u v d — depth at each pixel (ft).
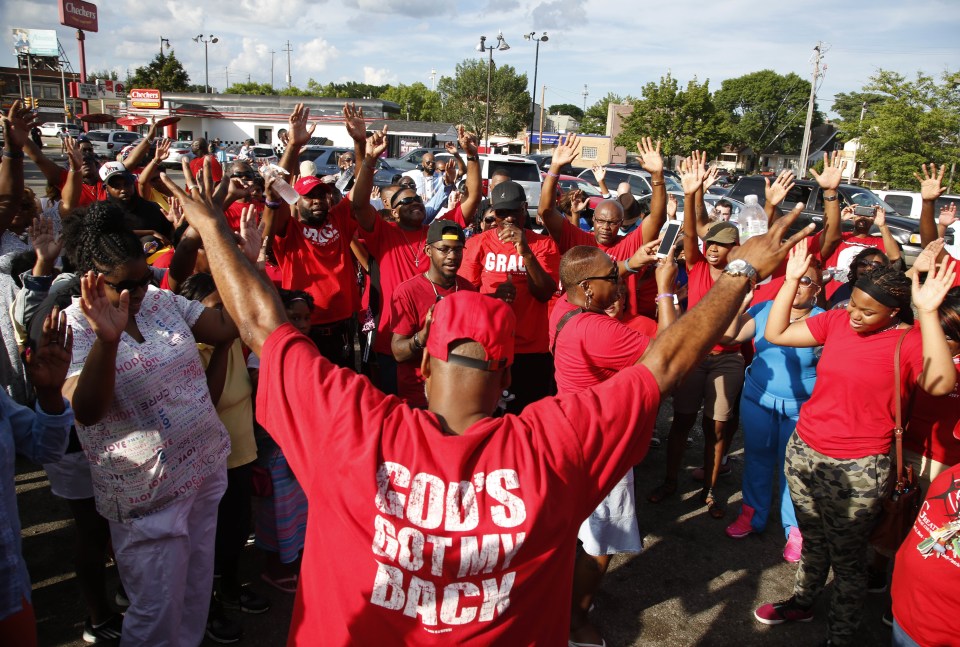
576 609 10.25
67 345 6.84
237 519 10.41
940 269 8.73
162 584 8.36
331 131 125.08
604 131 225.15
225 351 9.53
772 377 12.64
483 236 15.78
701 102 131.44
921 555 7.18
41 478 14.94
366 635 4.05
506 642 4.10
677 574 12.45
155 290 8.67
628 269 11.72
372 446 4.20
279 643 10.28
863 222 21.17
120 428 7.89
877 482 9.48
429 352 4.85
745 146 246.88
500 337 4.68
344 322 15.43
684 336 4.87
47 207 17.42
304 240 14.67
